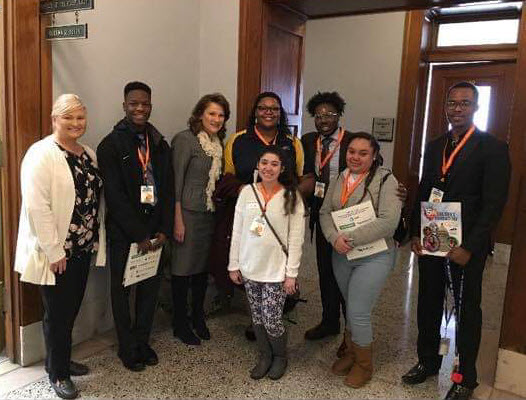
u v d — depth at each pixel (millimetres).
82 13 2428
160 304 3012
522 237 2246
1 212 2354
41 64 2236
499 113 5289
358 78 5512
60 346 2137
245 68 3008
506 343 2336
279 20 3135
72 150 2086
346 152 2504
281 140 2615
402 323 3160
